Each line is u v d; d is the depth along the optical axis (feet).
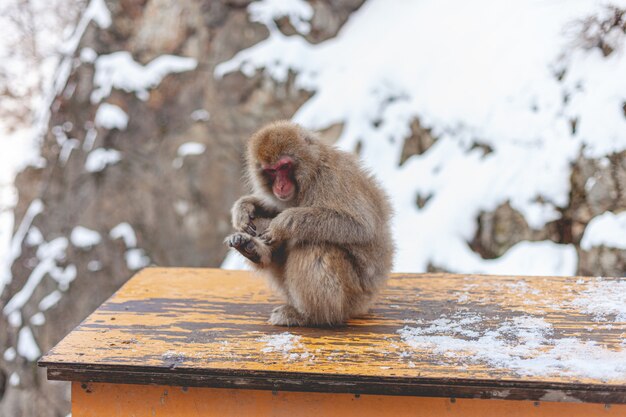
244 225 11.40
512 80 26.35
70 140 34.22
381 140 28.43
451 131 27.14
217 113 32.14
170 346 9.97
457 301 12.35
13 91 41.93
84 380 9.31
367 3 34.45
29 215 34.35
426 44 30.27
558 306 11.92
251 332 10.68
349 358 9.41
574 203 22.84
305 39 33.24
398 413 9.04
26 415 30.58
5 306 32.83
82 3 40.47
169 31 33.19
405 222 25.68
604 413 8.70
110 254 32.04
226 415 9.33
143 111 32.81
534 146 24.50
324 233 10.47
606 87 23.15
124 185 32.50
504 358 9.36
